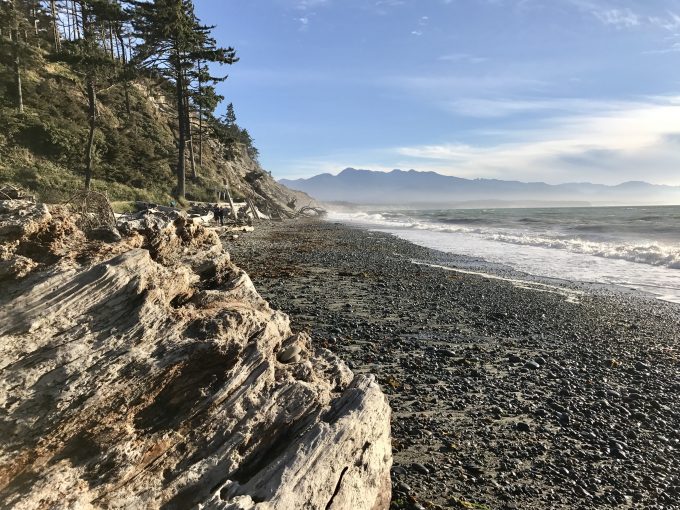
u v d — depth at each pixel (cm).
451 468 682
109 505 363
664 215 8656
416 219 8562
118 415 389
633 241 4038
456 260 3053
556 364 1170
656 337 1450
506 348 1289
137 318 421
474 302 1848
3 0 4672
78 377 368
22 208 474
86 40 4581
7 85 4519
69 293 399
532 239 4241
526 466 702
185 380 433
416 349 1229
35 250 442
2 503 324
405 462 690
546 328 1517
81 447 375
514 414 874
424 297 1903
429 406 889
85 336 390
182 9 4909
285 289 1962
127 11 5125
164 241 579
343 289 2005
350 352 1176
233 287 609
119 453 377
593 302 1898
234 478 434
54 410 355
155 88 7094
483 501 611
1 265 394
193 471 412
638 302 1911
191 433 429
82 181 4019
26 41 5300
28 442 346
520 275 2519
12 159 3831
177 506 395
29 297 383
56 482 346
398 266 2730
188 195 5334
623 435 817
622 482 678
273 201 8712
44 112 4622
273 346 529
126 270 436
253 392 475
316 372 596
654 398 988
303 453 452
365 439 523
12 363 357
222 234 4059
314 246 3669
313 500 432
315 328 1377
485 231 5316
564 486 658
